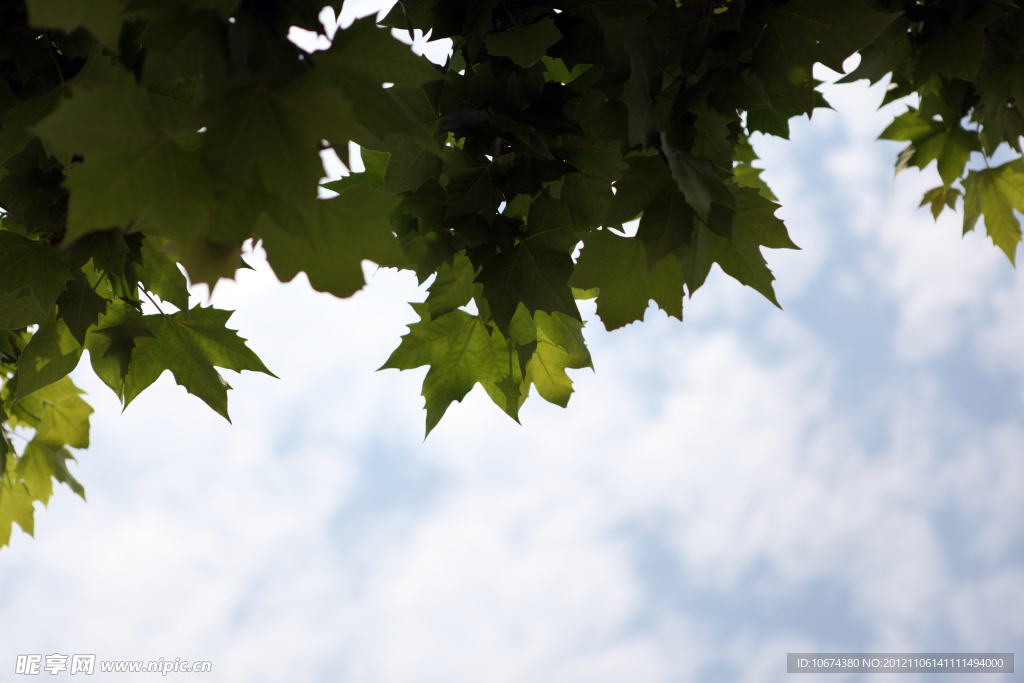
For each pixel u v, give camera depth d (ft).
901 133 6.11
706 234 4.66
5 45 4.73
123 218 3.26
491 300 5.07
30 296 5.20
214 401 5.48
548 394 5.62
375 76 3.73
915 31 5.24
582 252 4.71
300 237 3.48
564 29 4.91
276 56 3.58
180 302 5.36
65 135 3.19
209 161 3.41
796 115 5.35
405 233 5.15
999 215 5.97
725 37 4.61
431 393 5.54
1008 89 5.23
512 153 5.08
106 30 3.30
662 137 4.48
